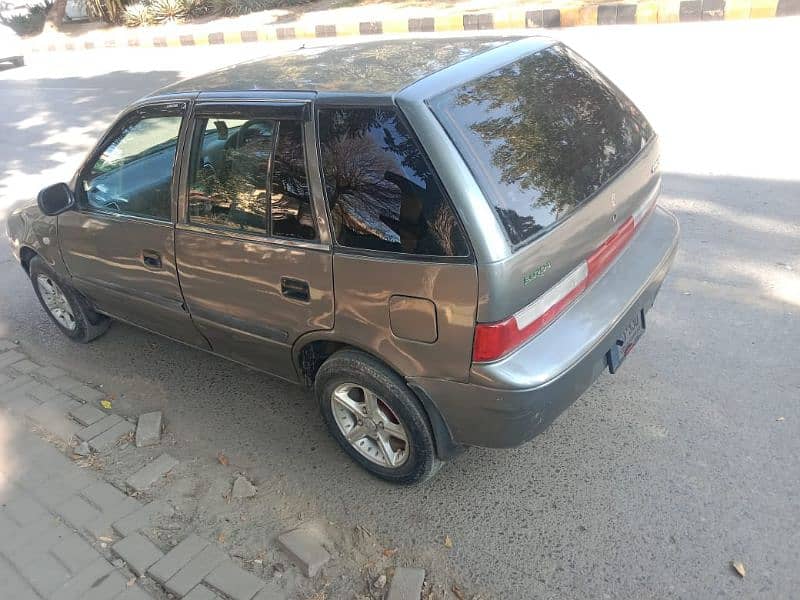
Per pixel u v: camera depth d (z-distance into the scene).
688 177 5.68
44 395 4.05
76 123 10.37
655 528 2.76
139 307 3.84
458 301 2.43
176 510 3.12
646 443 3.19
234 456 3.45
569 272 2.67
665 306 4.17
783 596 2.44
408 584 2.62
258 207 2.96
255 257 2.99
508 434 2.63
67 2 20.45
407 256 2.51
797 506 2.78
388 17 13.65
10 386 4.18
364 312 2.70
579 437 3.28
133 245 3.60
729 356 3.69
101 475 3.38
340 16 14.86
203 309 3.42
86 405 3.93
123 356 4.45
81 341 4.63
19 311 5.19
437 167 2.43
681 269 4.51
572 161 2.77
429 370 2.62
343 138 2.65
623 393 3.52
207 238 3.18
